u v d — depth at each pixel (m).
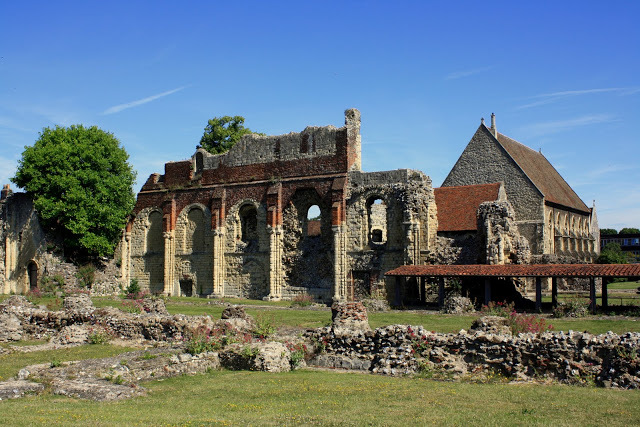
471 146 68.81
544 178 73.25
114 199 55.53
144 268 57.88
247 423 11.84
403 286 43.16
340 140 48.66
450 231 50.56
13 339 25.62
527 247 40.59
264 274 50.47
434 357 17.91
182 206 55.75
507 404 13.45
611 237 128.75
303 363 19.55
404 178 45.09
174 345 21.03
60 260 53.38
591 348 16.09
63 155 52.09
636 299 42.50
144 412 12.78
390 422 11.90
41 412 12.41
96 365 16.91
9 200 56.00
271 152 51.97
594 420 11.92
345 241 46.44
